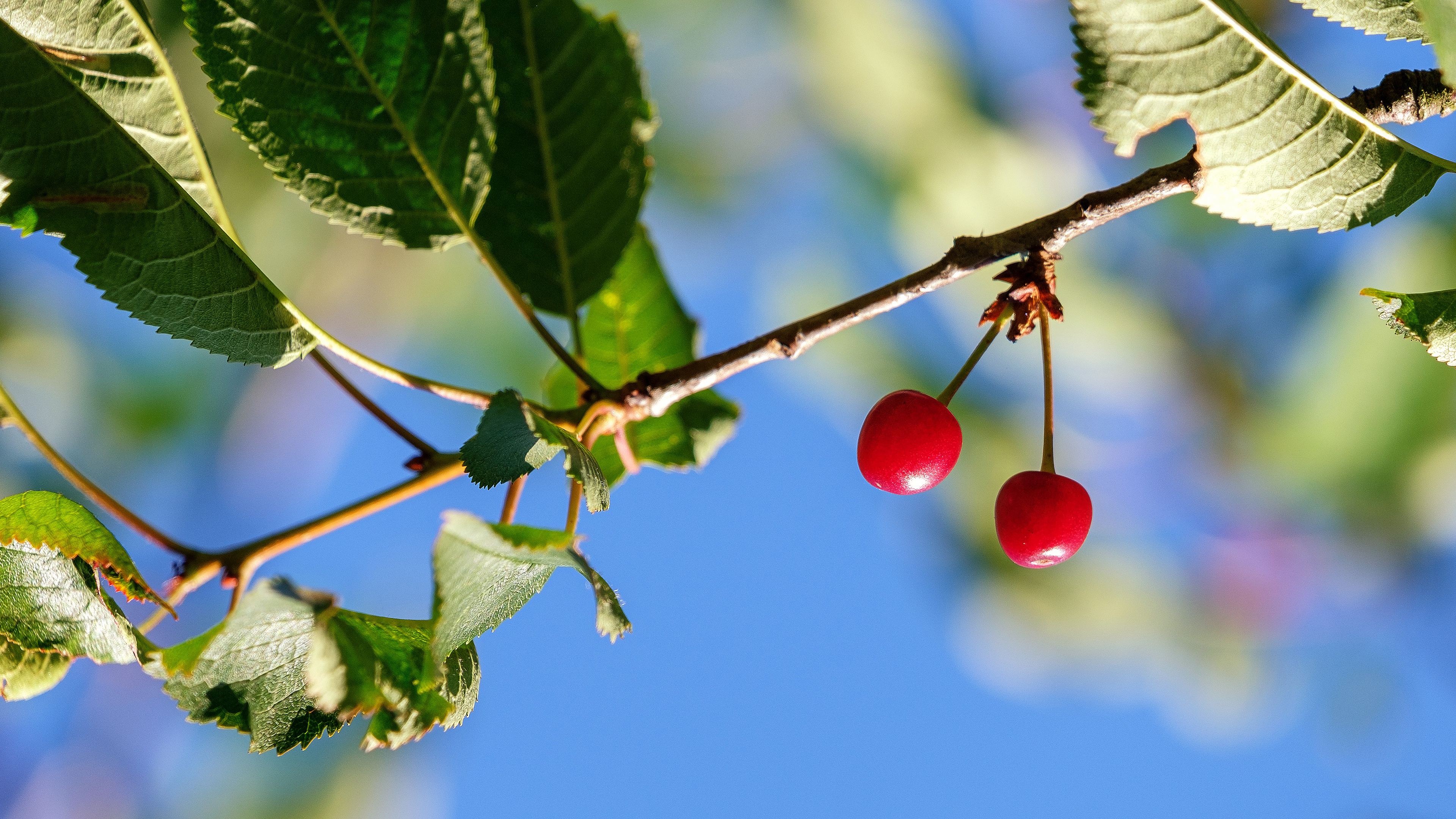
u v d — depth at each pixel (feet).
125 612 3.16
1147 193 3.17
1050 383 3.23
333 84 3.21
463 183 3.24
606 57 3.34
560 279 3.34
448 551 3.06
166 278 3.14
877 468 3.23
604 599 3.09
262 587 3.07
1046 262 3.20
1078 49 3.14
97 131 3.12
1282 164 3.14
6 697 3.12
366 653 3.08
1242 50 3.13
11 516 3.12
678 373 3.23
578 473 3.11
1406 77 3.14
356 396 3.23
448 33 3.22
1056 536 3.23
